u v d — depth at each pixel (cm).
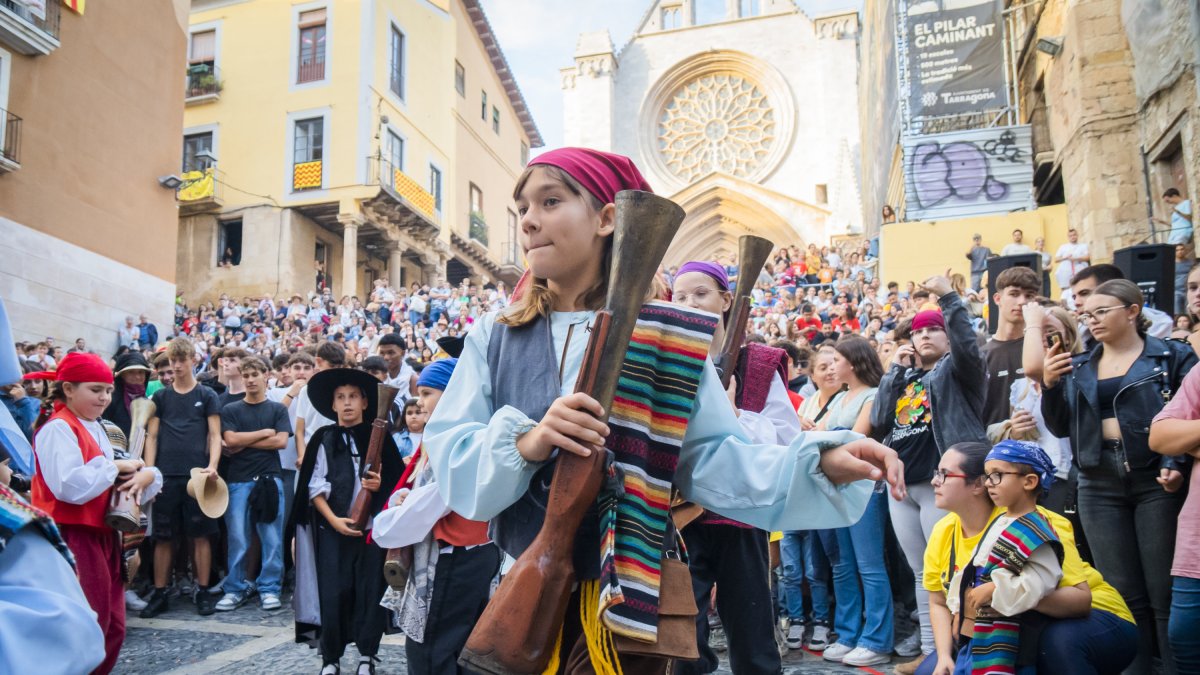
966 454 322
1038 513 304
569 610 146
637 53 3469
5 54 1416
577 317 154
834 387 514
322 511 419
